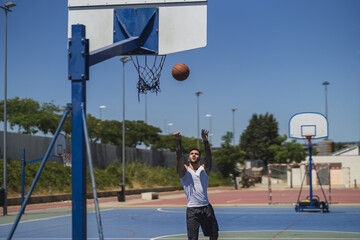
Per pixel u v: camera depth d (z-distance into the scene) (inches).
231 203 1157.1
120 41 294.7
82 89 232.4
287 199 1336.1
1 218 754.8
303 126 922.1
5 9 921.5
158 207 1037.8
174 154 2504.9
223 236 502.3
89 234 534.6
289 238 482.0
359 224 625.3
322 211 837.2
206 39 306.5
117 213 861.8
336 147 4899.1
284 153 3380.9
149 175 2006.6
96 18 314.8
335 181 2273.6
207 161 283.7
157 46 309.0
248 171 3196.4
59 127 227.6
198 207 270.7
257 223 648.4
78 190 226.2
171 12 312.2
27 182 1272.1
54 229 592.1
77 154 228.5
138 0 314.0
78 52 234.5
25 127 1964.8
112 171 1782.7
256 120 4308.6
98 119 2324.1
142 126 2551.7
